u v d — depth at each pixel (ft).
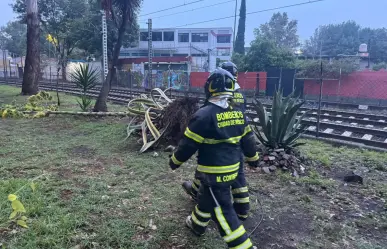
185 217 12.06
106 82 36.55
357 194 14.97
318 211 13.05
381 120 35.35
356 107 48.44
